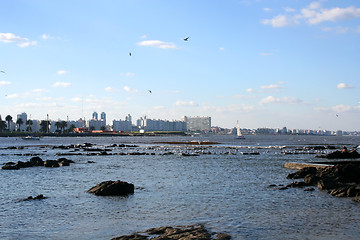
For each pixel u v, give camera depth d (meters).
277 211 27.91
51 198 33.28
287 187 39.44
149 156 92.75
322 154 101.38
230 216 26.33
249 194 35.38
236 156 92.75
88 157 89.12
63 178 48.03
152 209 28.69
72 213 27.47
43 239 21.22
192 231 21.56
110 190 34.84
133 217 26.20
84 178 48.16
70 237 21.56
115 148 137.25
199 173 54.19
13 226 23.94
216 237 20.70
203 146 155.25
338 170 43.06
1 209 28.72
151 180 46.19
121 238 20.41
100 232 22.53
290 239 20.92
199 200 32.31
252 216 26.31
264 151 116.19
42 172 54.88
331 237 21.36
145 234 21.33
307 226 23.61
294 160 79.94
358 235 21.73
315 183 40.94
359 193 33.16
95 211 28.09
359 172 43.06
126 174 52.94
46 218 26.00
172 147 145.88
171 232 21.25
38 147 142.25
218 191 37.25
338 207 29.23
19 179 46.69
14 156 93.12
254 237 21.22
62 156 92.62
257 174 52.72
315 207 29.25
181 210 28.34
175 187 40.00
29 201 31.86
